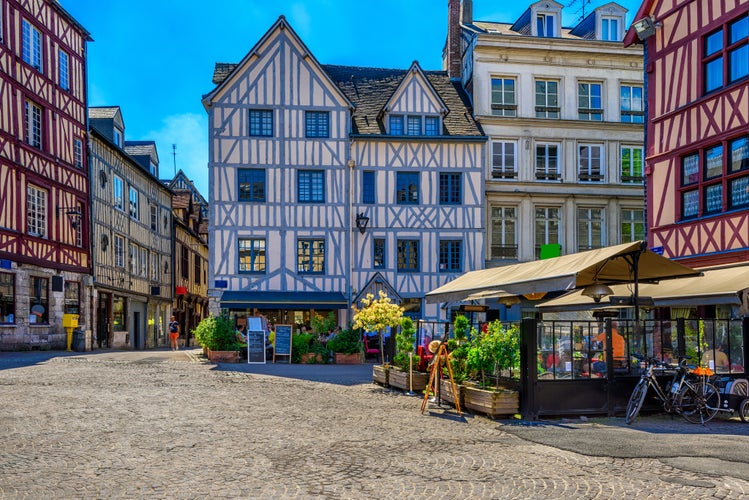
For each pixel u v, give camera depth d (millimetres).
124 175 27281
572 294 13148
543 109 25125
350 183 23625
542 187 24781
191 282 39781
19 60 19422
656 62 15188
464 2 27750
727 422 8367
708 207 13703
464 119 24938
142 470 5266
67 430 6711
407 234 23797
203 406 8516
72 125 22656
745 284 10062
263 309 23172
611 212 25109
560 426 7734
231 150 23219
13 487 4727
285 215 23266
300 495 4641
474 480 5090
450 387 9195
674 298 10930
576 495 4719
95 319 23453
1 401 8352
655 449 6270
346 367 15516
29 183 19844
